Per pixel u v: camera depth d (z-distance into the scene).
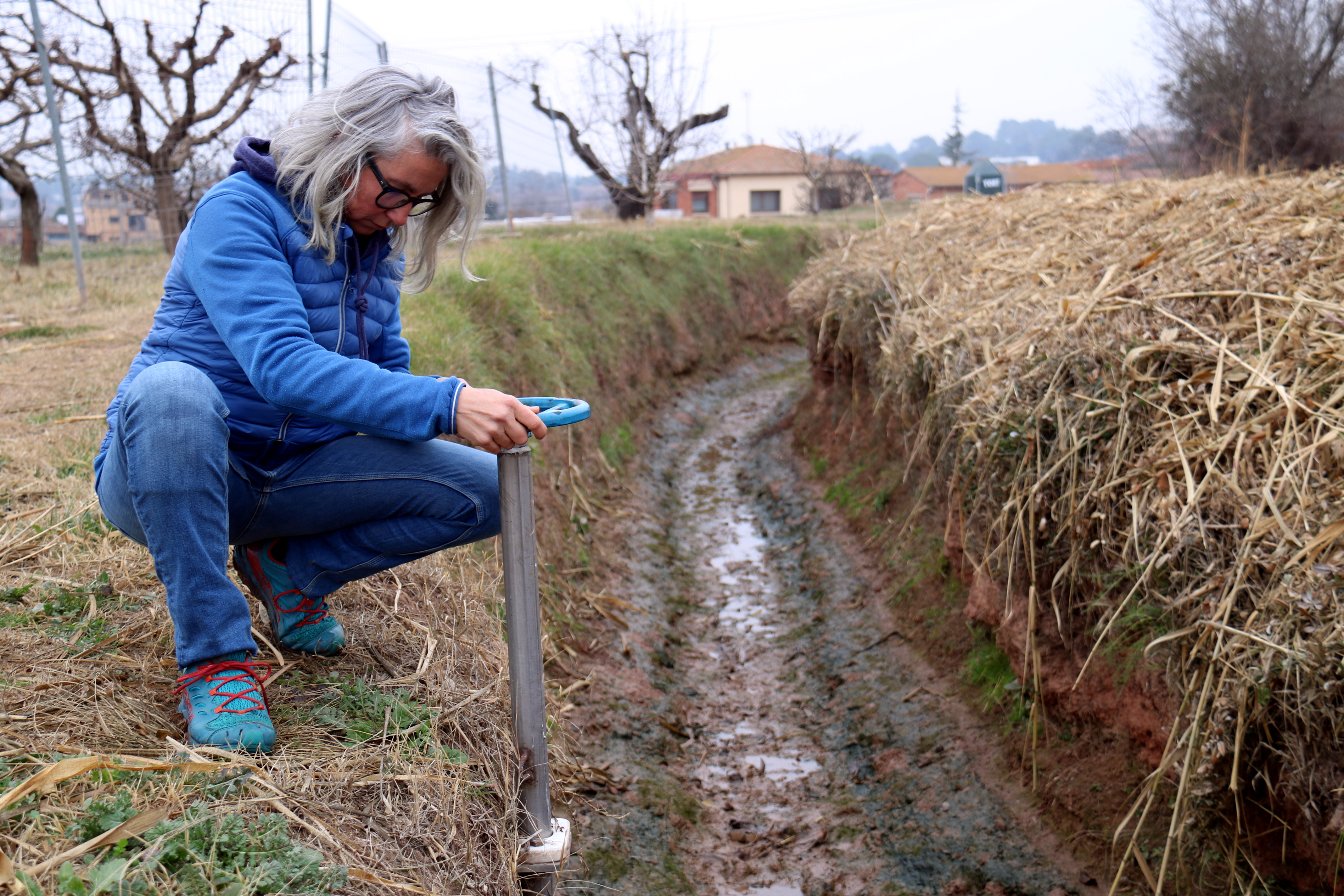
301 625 2.17
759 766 3.96
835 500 6.39
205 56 11.87
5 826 1.40
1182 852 2.66
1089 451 3.22
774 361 12.29
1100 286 3.71
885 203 20.23
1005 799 3.38
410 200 1.88
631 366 9.05
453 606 2.79
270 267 1.76
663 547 6.25
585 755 3.70
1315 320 2.89
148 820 1.42
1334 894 2.25
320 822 1.60
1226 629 2.44
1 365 5.34
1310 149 12.75
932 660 4.29
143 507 1.66
